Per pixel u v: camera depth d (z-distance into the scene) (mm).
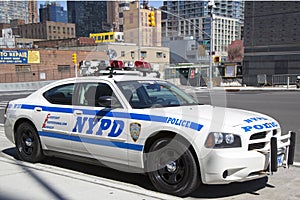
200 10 36875
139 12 21562
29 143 6156
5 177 5316
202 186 4898
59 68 45281
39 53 43375
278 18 32562
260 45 33781
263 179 5164
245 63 34875
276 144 4293
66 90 5684
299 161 6137
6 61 40344
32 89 40188
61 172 5562
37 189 4773
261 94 23656
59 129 5504
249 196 4508
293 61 32188
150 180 4898
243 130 4223
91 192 4645
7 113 6461
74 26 121438
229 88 28562
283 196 4496
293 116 11805
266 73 33625
